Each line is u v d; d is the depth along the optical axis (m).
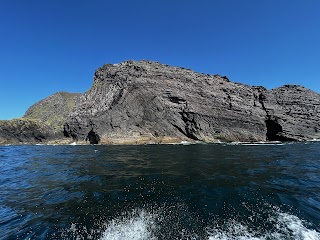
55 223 7.04
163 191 9.62
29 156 26.52
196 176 12.43
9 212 8.23
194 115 53.38
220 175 12.66
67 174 14.19
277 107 61.09
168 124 52.03
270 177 12.20
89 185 11.09
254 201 8.38
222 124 55.38
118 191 9.79
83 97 58.88
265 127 59.16
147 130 50.56
